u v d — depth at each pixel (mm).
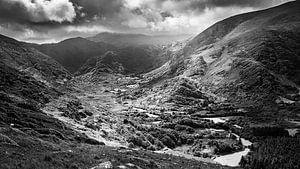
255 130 137375
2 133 44250
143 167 41562
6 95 93938
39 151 39375
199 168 56531
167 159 59719
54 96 135750
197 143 124625
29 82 137250
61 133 69812
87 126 97750
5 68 142625
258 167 93500
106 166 35062
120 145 85188
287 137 125875
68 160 35656
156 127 138875
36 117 77562
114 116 145375
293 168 90062
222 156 110125
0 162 28672
